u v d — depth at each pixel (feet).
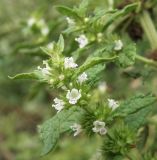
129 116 0.60
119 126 0.60
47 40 0.91
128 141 0.59
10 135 1.54
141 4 0.70
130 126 0.59
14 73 1.28
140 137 0.68
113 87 1.11
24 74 0.52
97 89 0.84
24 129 1.59
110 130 0.60
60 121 0.56
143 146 0.68
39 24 0.94
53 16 1.09
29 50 0.86
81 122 0.56
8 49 1.29
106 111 0.56
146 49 0.84
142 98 0.57
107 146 0.60
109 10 0.63
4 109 1.51
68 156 1.22
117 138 0.59
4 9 1.33
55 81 0.53
